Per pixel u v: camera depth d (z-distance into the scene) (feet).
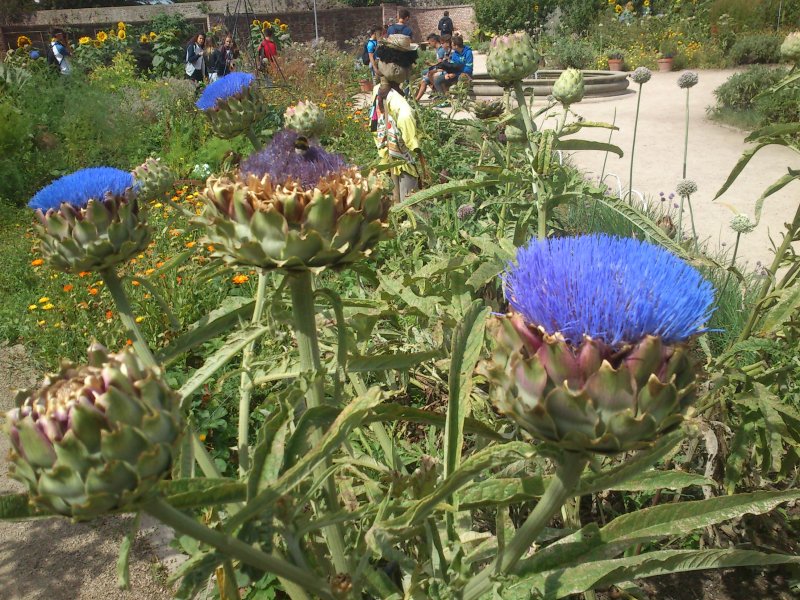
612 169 33.22
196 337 7.66
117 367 4.55
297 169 6.18
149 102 40.68
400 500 5.97
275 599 10.30
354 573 6.06
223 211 6.14
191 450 5.91
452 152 29.63
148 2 132.67
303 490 6.06
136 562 11.58
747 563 5.71
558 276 4.92
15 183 31.53
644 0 87.10
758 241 22.72
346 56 66.18
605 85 54.49
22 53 61.62
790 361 9.34
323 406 5.96
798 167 31.81
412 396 13.14
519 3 94.53
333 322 8.92
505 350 4.95
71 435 4.21
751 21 72.90
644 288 4.75
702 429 8.79
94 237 7.22
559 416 4.58
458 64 46.85
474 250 15.99
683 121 44.16
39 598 11.02
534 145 12.01
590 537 5.78
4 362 18.26
